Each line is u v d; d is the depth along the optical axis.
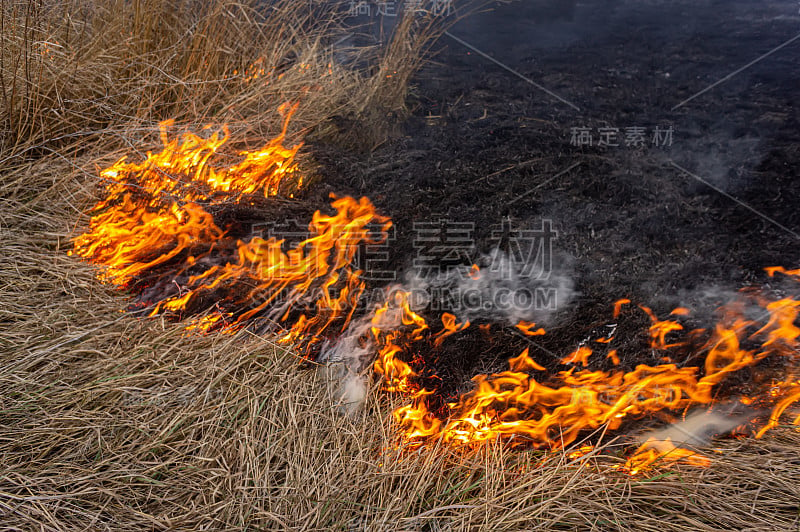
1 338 2.37
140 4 3.88
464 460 2.07
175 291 2.78
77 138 3.53
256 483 1.94
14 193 3.08
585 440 2.14
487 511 1.88
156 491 1.93
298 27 4.88
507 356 2.46
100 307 2.62
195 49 4.01
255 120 3.98
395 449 2.10
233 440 2.08
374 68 4.70
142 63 3.84
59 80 3.50
